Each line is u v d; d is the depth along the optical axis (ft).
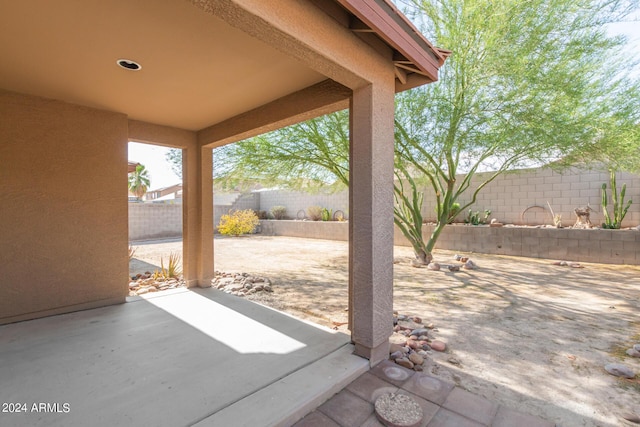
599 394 6.93
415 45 7.33
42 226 11.03
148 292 15.47
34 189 10.85
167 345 8.86
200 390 6.57
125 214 13.00
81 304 11.89
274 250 32.19
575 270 20.72
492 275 19.47
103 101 11.30
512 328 10.89
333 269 22.16
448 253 28.22
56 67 8.54
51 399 6.27
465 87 16.66
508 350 9.16
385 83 8.00
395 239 33.81
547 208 27.68
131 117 13.09
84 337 9.41
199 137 15.21
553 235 24.67
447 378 7.59
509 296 14.89
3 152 10.25
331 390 6.62
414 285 17.10
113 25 6.56
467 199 32.01
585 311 12.67
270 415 5.69
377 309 7.86
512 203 29.53
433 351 9.11
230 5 4.85
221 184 21.13
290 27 5.57
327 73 7.02
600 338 9.99
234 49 7.62
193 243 15.57
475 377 7.65
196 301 13.20
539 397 6.82
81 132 11.77
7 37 6.95
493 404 6.36
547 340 9.86
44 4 5.80
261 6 5.13
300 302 14.05
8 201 10.37
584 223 25.11
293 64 8.42
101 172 12.30
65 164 11.47
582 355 8.84
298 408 5.91
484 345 9.52
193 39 7.17
